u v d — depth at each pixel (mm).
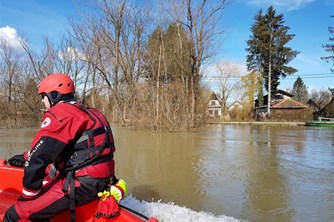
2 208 3398
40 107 29500
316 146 16094
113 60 31734
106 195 2895
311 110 58375
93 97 37781
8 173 3656
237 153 12859
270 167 9969
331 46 46406
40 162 2654
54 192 2770
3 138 17000
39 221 2877
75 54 34094
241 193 6984
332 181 8133
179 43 26938
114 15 30562
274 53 62906
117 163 10195
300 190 7309
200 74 30453
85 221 2959
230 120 56281
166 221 4867
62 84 2947
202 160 10953
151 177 8320
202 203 6246
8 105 28531
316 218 5539
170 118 22797
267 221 5367
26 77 33219
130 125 25297
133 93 25469
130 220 2885
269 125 43125
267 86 66125
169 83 24906
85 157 2797
